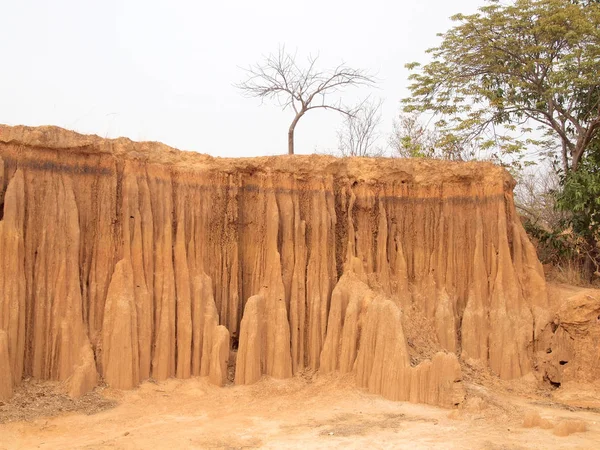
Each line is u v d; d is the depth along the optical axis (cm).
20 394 1623
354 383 1853
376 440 1442
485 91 2811
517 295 2073
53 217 1775
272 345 1933
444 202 2186
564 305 1972
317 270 2050
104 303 1811
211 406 1702
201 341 1894
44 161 1802
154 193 1945
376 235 2162
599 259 2603
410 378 1748
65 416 1568
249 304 1919
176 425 1550
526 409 1695
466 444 1409
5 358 1588
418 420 1587
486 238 2139
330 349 1938
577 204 2459
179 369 1848
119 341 1752
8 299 1658
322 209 2102
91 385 1705
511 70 2875
